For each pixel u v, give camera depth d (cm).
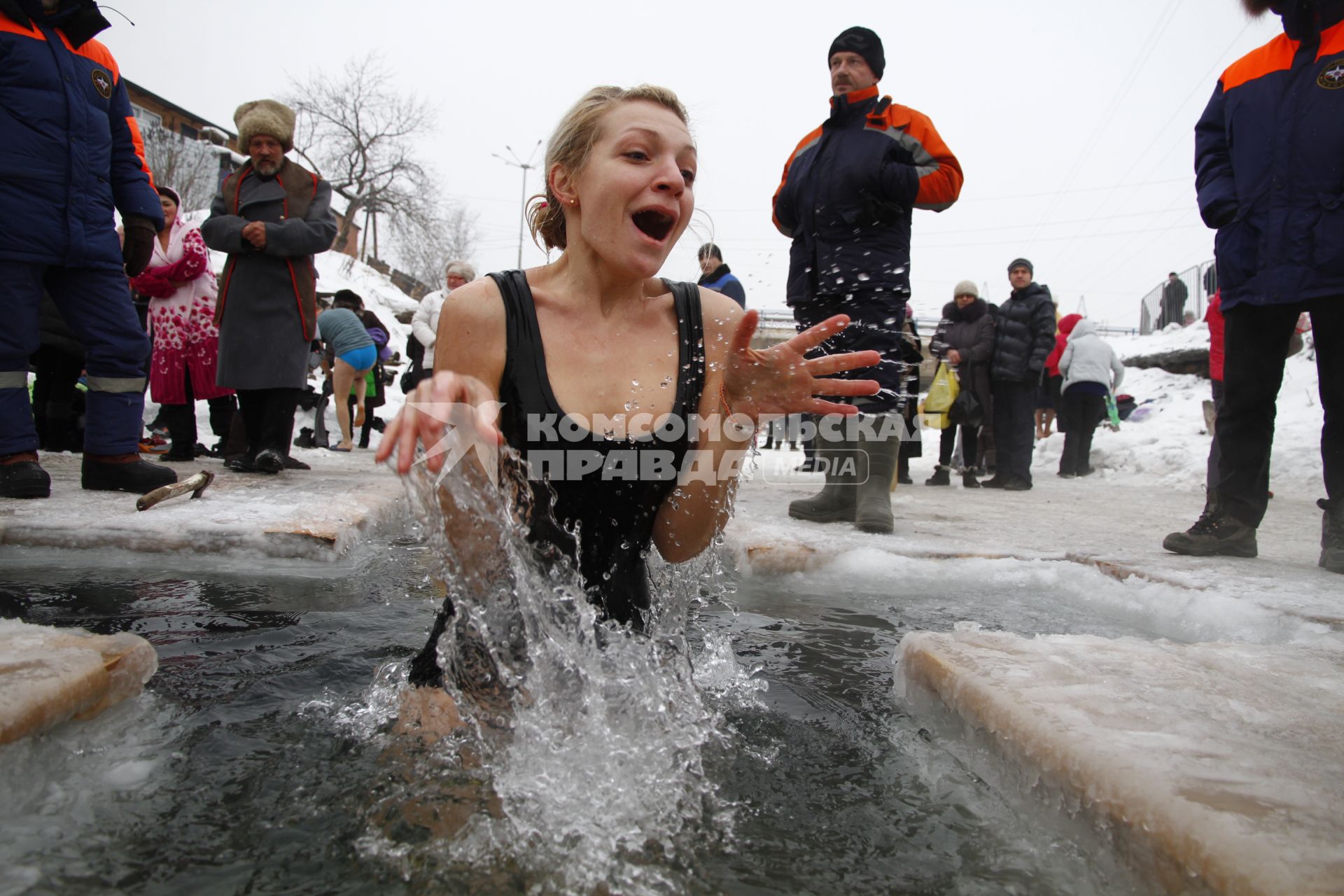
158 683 153
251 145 464
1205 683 143
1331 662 160
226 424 667
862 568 282
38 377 567
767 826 111
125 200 359
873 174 345
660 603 176
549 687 137
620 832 106
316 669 163
